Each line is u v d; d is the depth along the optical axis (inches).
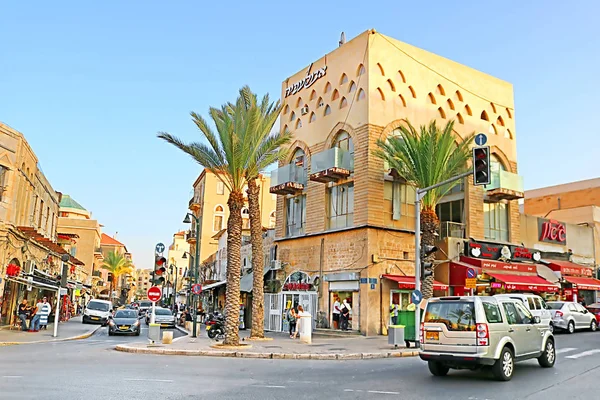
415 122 1149.1
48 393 358.9
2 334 950.4
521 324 500.7
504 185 1240.8
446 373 491.8
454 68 1253.7
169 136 837.8
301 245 1218.0
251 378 466.9
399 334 773.9
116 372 479.8
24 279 1083.9
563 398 370.0
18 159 1102.4
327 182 1175.6
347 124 1135.6
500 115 1327.5
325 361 639.1
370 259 1027.9
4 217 1051.3
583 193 1771.7
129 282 5516.7
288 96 1358.3
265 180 2461.9
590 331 1100.5
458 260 1139.9
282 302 1220.5
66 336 984.9
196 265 1136.8
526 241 1328.7
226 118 849.5
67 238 1932.8
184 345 786.8
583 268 1375.5
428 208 946.1
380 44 1125.1
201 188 2706.7
